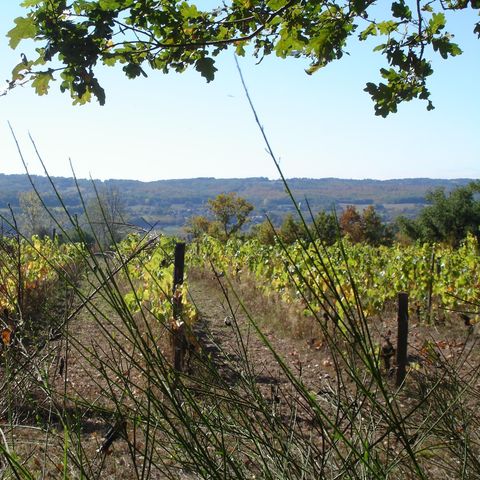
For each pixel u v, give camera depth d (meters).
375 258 15.06
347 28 4.15
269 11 3.94
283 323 9.71
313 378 5.38
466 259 13.52
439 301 11.95
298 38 4.12
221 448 1.53
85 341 6.22
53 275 10.32
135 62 3.70
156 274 8.19
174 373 1.48
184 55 4.02
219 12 3.95
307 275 9.77
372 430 1.62
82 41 3.16
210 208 46.53
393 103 4.31
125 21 3.50
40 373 1.86
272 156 1.28
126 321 1.45
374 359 1.33
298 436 1.70
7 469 1.54
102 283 1.45
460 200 43.91
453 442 1.79
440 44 4.11
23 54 3.13
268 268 13.86
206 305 12.10
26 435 2.90
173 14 3.67
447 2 4.03
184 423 1.45
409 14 4.07
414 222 45.62
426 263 12.26
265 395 4.05
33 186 1.42
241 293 13.60
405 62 4.19
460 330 9.00
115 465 3.72
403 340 6.00
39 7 3.11
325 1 4.07
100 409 1.59
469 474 1.76
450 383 1.95
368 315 9.44
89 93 3.34
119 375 1.52
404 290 11.89
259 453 1.58
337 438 1.49
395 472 1.73
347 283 9.38
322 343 7.97
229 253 19.44
